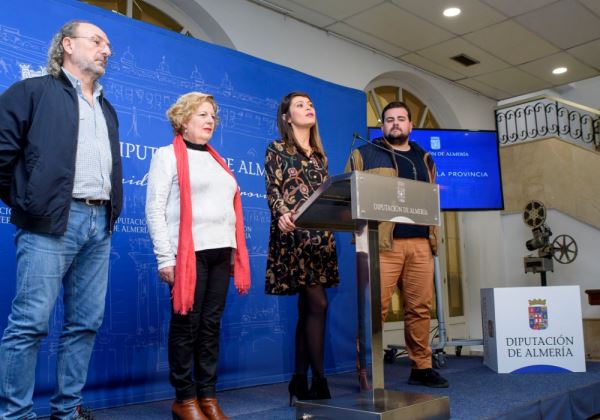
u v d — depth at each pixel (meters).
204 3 3.93
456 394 2.63
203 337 2.08
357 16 4.50
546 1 4.34
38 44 2.67
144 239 2.96
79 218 1.82
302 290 2.26
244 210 3.47
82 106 1.89
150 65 3.11
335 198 1.93
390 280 2.80
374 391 1.97
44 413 2.50
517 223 6.34
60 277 1.78
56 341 2.57
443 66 5.59
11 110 1.70
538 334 3.38
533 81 6.05
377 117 5.50
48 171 1.71
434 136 5.09
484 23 4.68
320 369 2.17
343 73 4.88
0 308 2.45
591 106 8.14
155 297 2.95
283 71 3.82
